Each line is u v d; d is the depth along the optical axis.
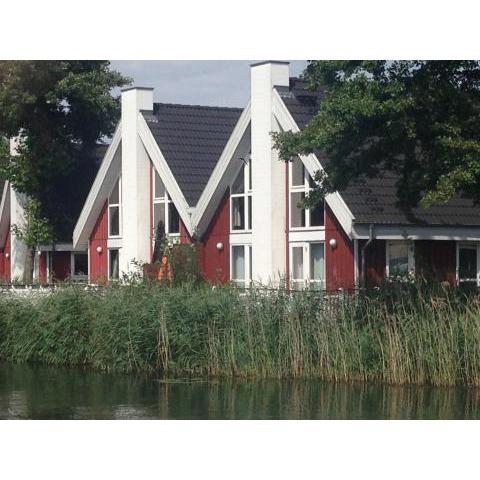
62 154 44.53
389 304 24.05
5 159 44.75
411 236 31.50
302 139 24.89
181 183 37.56
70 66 45.31
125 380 24.81
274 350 24.70
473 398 21.11
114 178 41.94
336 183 24.94
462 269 33.19
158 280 28.64
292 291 25.20
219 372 25.11
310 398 21.52
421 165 23.83
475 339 22.38
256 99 34.28
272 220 33.91
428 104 22.70
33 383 24.58
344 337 23.83
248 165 35.38
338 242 32.12
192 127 40.09
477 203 24.28
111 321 26.59
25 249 46.91
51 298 28.75
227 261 36.06
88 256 43.38
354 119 22.91
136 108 39.88
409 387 22.52
